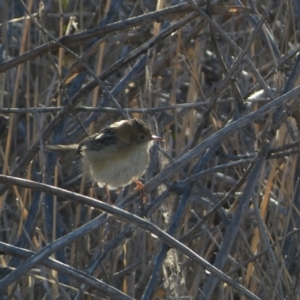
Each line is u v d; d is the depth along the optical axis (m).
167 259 8.27
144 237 10.01
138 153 9.99
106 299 9.68
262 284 8.98
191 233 8.94
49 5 12.53
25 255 7.13
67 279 9.76
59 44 9.37
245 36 12.63
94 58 11.75
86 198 6.97
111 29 9.90
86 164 10.27
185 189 8.52
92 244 11.33
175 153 11.05
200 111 12.08
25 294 9.92
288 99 8.04
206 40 12.20
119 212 6.95
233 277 9.84
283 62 9.62
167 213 9.12
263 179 10.66
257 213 8.81
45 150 9.89
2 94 10.88
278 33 12.16
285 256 9.21
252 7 10.20
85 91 10.20
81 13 11.48
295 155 9.59
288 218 9.23
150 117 9.97
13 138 12.21
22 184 7.06
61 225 11.42
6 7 11.45
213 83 12.51
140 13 13.68
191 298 8.79
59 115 9.91
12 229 10.53
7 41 11.88
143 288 9.52
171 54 11.12
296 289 8.98
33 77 12.83
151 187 8.10
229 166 8.88
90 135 11.00
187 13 9.84
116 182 10.09
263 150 8.62
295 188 9.67
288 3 10.13
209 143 7.90
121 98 12.34
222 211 9.30
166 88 13.22
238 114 9.38
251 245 10.05
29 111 9.94
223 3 10.66
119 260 11.80
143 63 11.09
